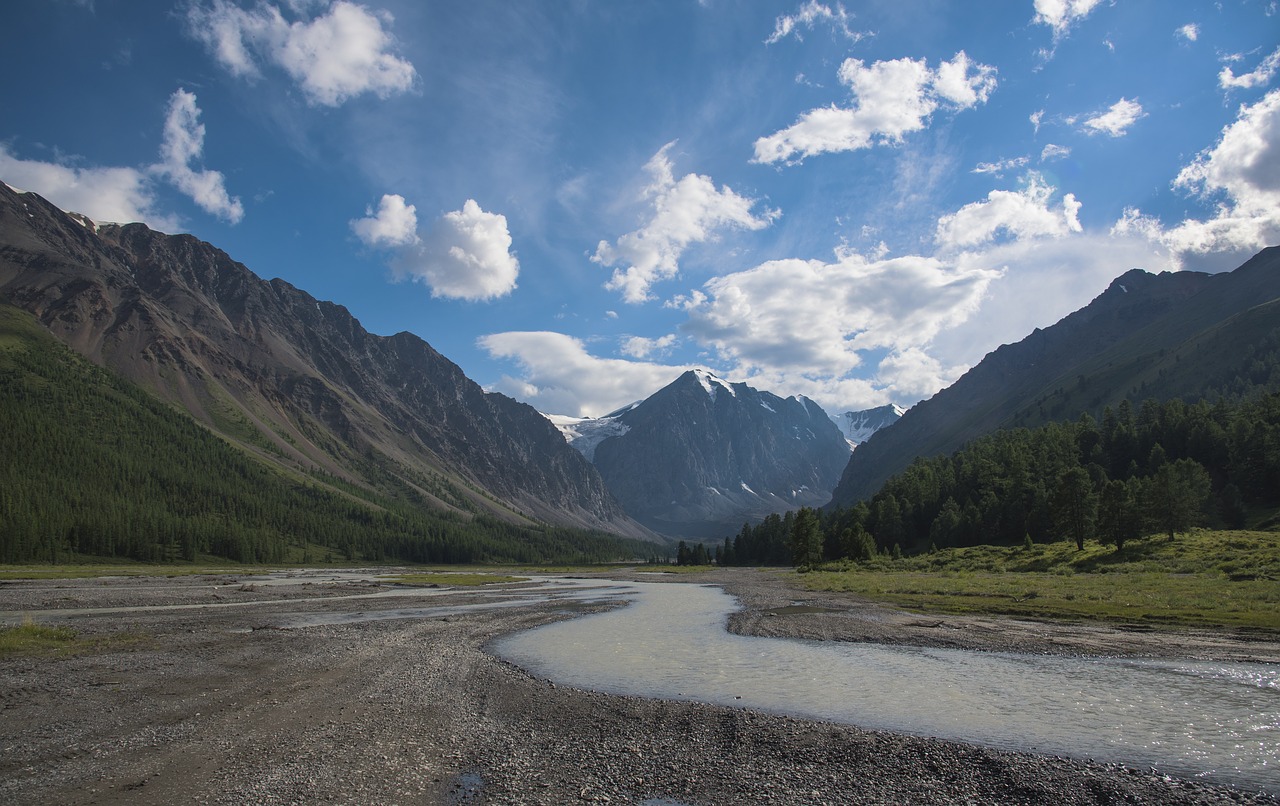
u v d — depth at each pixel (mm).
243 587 98812
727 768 18078
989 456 190000
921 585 80000
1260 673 28906
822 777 17359
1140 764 17906
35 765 17969
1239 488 121875
